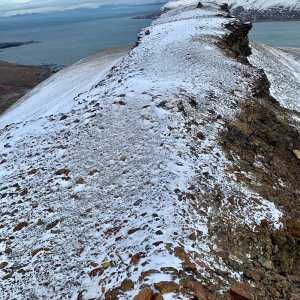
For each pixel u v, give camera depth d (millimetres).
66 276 7777
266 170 13164
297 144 16391
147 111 14930
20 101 47719
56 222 9602
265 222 9812
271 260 8883
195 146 12688
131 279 6902
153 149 12227
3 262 8562
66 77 47375
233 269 7688
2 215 10273
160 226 8281
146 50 27719
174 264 7055
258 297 7113
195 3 63781
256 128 15961
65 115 16750
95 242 8562
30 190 11234
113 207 9688
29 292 7598
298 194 12281
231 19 37938
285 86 36188
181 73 20469
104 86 20859
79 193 10648
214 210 9531
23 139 15391
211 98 16906
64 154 12953
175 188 9852
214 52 24906
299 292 7969
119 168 11469
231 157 12844
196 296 6355
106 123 14531
